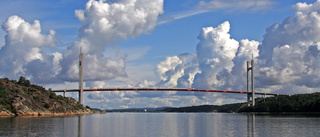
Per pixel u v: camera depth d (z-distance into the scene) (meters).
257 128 110.25
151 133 94.19
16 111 187.12
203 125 128.62
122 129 106.88
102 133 92.31
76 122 136.25
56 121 137.88
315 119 172.00
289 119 174.50
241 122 148.12
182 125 129.38
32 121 132.88
